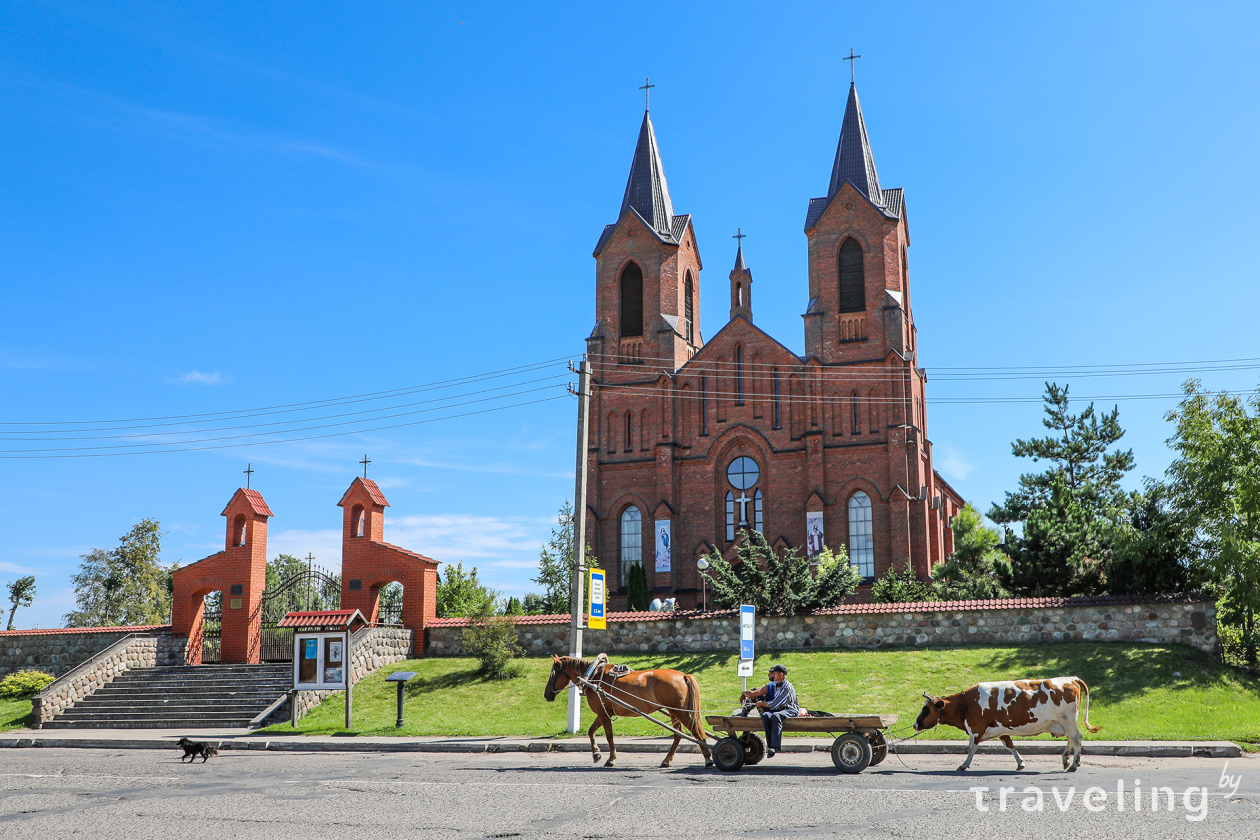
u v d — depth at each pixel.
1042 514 38.00
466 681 34.53
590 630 37.00
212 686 35.28
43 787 17.64
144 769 20.72
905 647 33.53
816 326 57.56
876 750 18.38
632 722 28.17
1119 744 20.88
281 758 23.27
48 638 40.81
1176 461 32.59
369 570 40.59
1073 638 31.92
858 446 55.44
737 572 38.31
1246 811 12.83
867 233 58.19
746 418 58.06
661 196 64.75
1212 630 30.55
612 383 60.84
